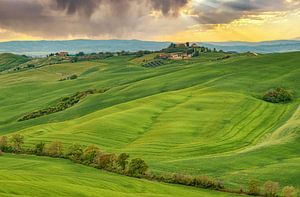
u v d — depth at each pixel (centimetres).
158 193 7450
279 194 7600
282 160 9794
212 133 12812
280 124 13238
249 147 11362
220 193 7756
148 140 12300
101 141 12288
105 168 9306
